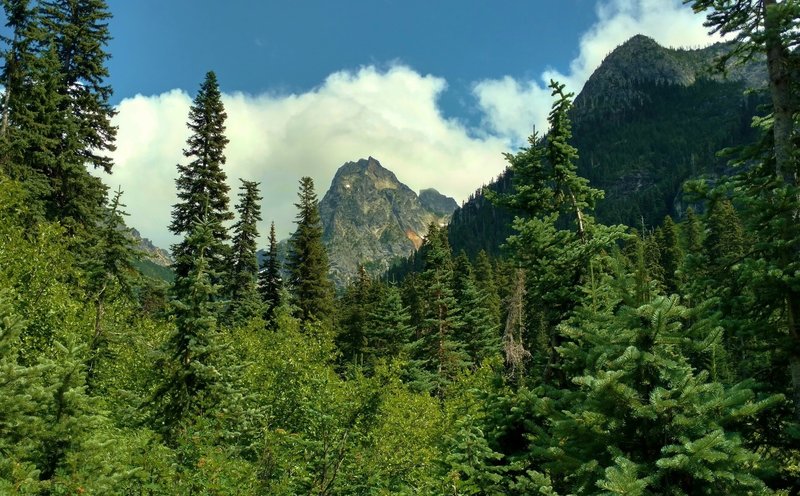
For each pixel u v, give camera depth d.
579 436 6.67
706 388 6.09
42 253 16.38
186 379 12.14
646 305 6.38
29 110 24.92
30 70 24.00
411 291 55.97
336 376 18.53
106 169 27.98
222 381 12.73
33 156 24.50
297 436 11.55
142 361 17.12
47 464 7.00
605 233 13.83
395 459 12.21
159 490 7.98
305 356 18.67
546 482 7.39
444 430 16.17
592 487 6.43
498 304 59.03
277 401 16.08
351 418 12.34
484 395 12.63
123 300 18.33
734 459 5.64
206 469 8.12
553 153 15.90
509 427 11.47
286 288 41.53
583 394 7.12
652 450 6.20
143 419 12.30
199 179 29.75
